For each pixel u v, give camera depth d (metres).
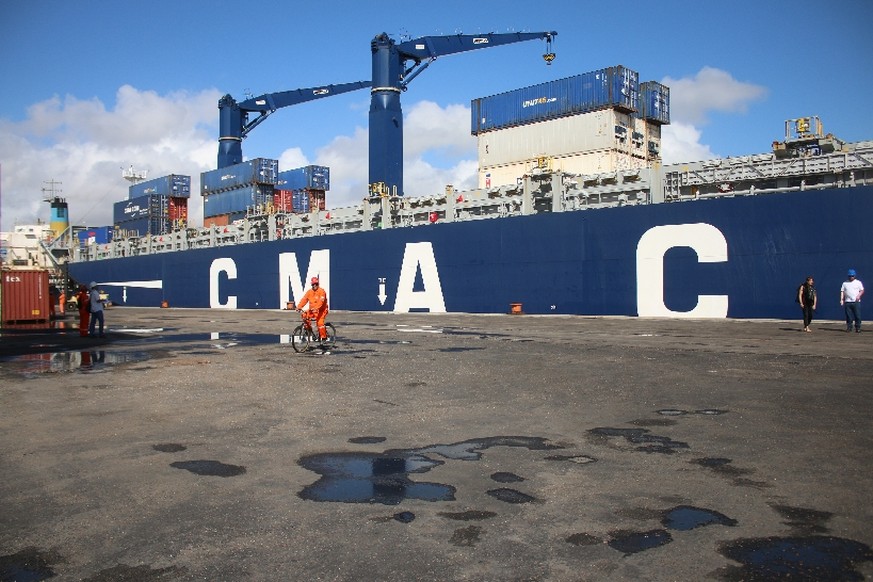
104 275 77.94
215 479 6.12
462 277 40.72
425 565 4.16
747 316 29.50
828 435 7.53
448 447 7.29
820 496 5.41
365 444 7.47
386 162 51.56
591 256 34.75
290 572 4.08
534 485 5.85
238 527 4.87
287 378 12.82
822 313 27.59
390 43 52.19
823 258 27.52
